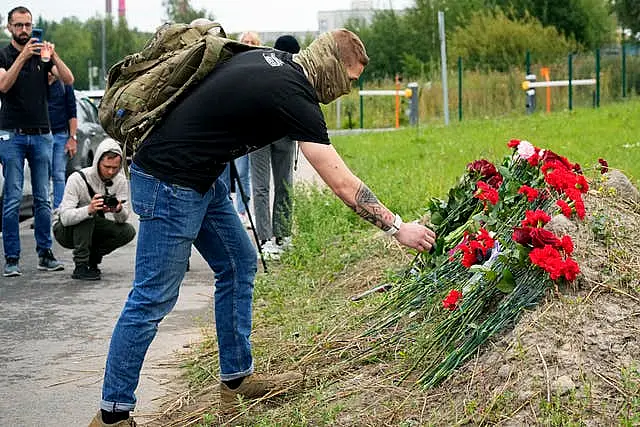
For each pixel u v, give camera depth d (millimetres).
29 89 9508
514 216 5305
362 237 8539
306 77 4516
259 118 4461
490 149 16172
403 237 4617
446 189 10633
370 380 4918
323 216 9328
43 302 8328
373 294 6406
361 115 34500
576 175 5348
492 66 38875
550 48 39469
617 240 5035
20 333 7289
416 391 4645
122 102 4570
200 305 7961
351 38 4570
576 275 4629
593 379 4180
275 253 9062
